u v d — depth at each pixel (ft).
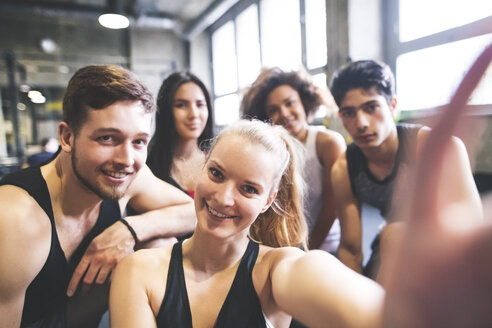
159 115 5.47
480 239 0.72
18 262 2.69
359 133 4.56
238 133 2.47
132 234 3.45
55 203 2.97
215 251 2.53
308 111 6.37
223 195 2.36
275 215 3.15
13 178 2.90
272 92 5.93
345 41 12.17
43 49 25.53
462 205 0.74
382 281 0.91
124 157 2.68
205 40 27.73
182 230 3.99
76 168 2.75
